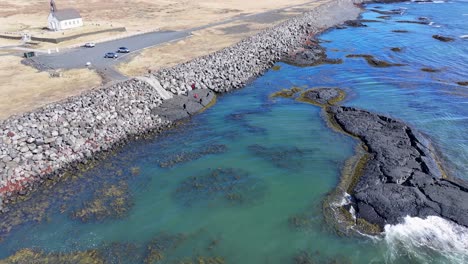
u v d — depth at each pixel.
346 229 27.78
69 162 36.50
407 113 45.97
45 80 50.34
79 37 74.12
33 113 39.38
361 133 40.91
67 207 30.89
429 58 66.75
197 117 46.62
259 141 40.47
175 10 111.69
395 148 37.47
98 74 52.56
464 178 33.34
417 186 31.47
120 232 28.09
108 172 35.47
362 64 64.75
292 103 50.19
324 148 38.66
